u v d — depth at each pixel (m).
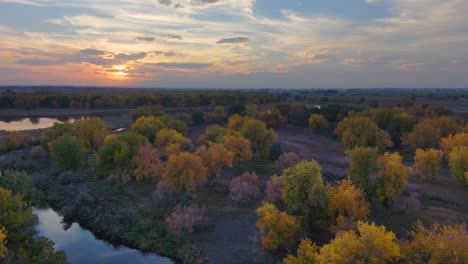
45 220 45.59
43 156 75.00
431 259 24.00
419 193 49.69
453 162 53.66
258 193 50.31
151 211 45.50
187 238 38.94
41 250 31.77
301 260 27.34
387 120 94.25
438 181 57.03
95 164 59.56
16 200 34.81
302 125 119.75
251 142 69.75
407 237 37.19
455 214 42.91
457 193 51.00
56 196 52.03
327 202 36.53
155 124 85.69
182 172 47.53
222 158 55.31
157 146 68.19
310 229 37.69
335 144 91.06
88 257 36.41
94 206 47.53
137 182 57.47
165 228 40.81
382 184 43.44
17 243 32.47
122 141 59.47
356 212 34.88
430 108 118.88
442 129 82.00
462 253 23.38
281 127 117.12
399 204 43.78
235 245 37.06
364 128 79.44
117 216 44.12
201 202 48.41
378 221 40.38
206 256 35.03
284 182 38.53
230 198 49.62
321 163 70.44
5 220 32.41
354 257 24.20
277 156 71.75
